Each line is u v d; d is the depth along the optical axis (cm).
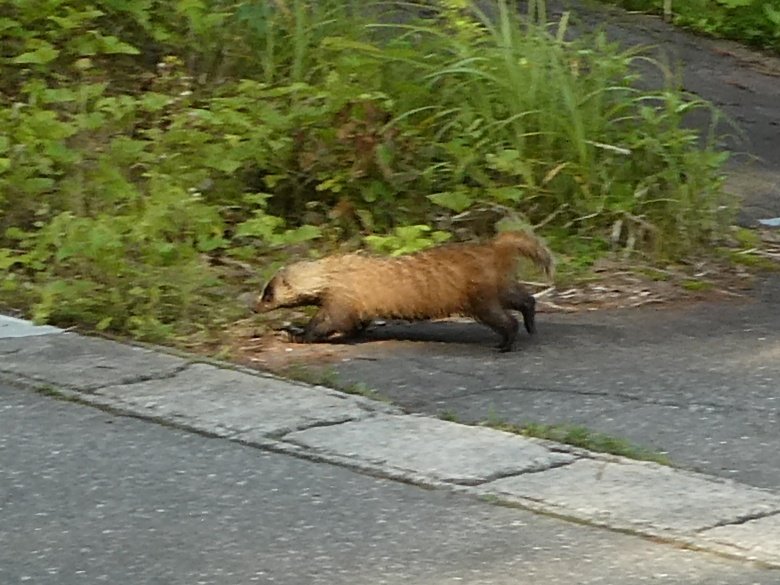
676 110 1234
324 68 1246
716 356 905
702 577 584
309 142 1155
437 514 645
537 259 923
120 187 1065
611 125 1220
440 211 1157
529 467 698
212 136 1150
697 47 2100
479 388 829
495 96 1205
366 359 887
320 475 689
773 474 700
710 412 792
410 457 709
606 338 944
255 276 1044
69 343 885
